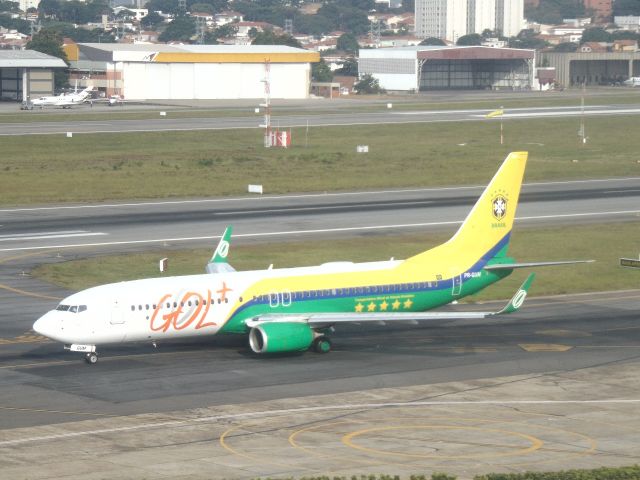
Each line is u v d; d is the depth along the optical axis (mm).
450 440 196250
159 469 177625
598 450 191000
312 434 199250
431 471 177875
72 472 175750
